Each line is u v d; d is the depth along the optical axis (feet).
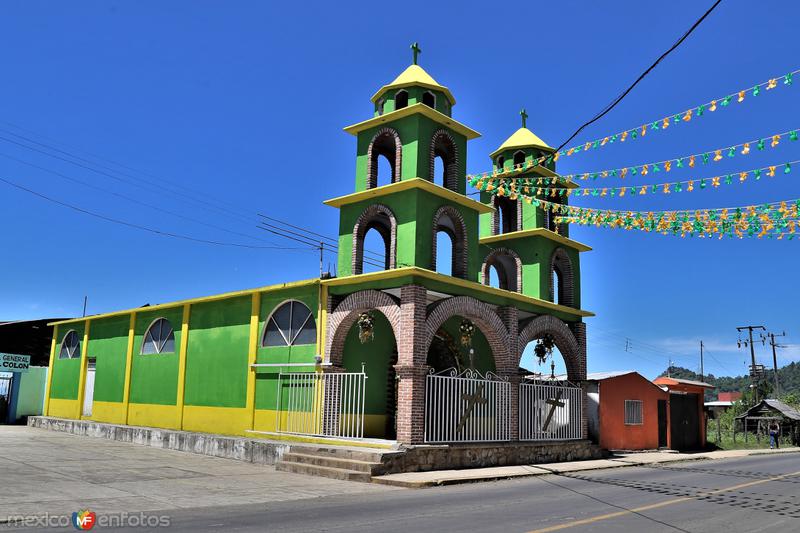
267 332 63.26
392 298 53.67
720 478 53.31
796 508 36.65
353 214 59.93
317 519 28.63
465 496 37.76
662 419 90.74
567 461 64.39
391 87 59.98
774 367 196.75
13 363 94.22
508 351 61.72
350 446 50.57
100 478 41.09
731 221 39.42
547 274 70.54
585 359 72.69
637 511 33.35
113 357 82.12
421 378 51.44
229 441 57.31
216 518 28.53
